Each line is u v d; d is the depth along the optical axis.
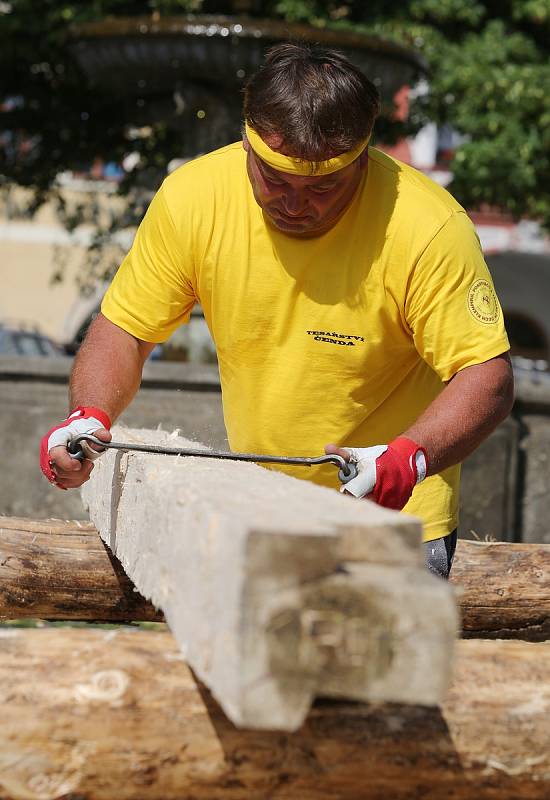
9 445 19.03
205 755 5.89
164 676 6.04
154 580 6.32
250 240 8.46
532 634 9.74
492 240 63.53
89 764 5.90
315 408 8.87
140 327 8.92
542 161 28.33
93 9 26.83
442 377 8.35
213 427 18.55
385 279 8.29
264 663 4.51
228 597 4.66
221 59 19.84
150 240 8.86
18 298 64.38
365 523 4.84
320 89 7.36
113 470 8.41
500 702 6.09
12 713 5.91
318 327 8.55
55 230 64.38
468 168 27.97
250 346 8.79
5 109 29.78
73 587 9.43
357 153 7.61
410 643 4.60
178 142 29.09
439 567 9.17
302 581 4.57
